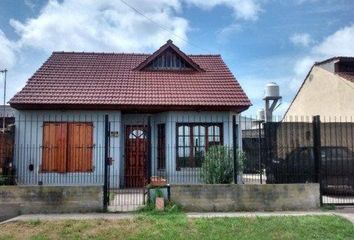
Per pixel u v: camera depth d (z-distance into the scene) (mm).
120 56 19953
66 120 15789
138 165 16438
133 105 15703
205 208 10438
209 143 16250
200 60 20125
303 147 12430
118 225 9000
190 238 8234
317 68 22797
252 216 9727
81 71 18016
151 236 8367
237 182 11719
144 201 10961
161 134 16609
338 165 12984
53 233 8602
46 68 17797
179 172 15852
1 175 14109
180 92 16781
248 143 15281
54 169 15492
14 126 15562
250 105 16125
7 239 8266
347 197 12781
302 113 24203
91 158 15688
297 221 9328
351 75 21078
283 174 12367
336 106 21078
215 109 16203
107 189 10625
